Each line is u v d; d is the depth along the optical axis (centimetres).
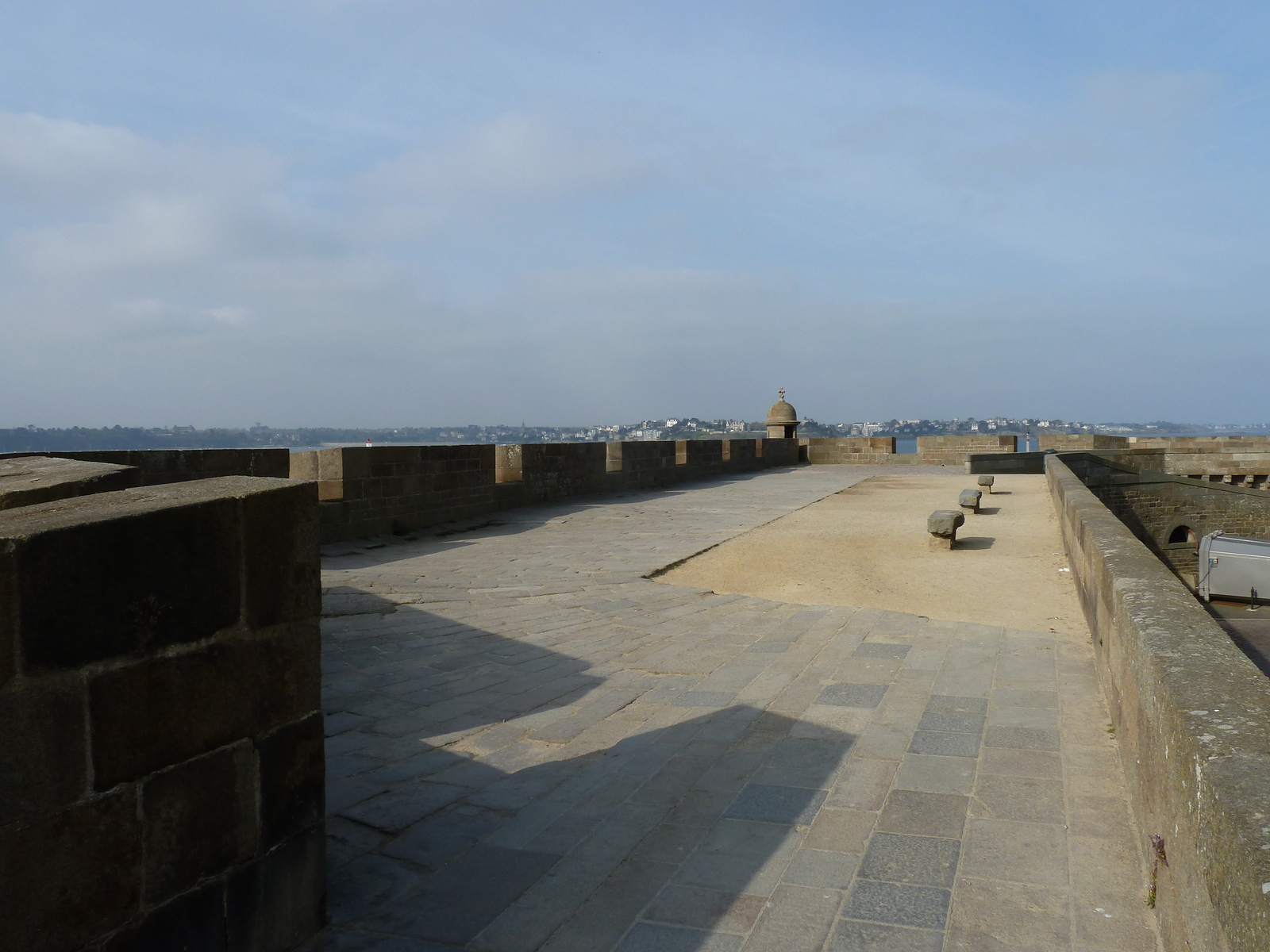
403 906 309
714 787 412
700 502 1897
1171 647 294
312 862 283
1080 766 414
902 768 423
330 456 1266
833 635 704
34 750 202
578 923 298
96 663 215
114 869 221
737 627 755
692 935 289
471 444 1588
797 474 2870
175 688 235
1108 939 275
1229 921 162
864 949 277
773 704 535
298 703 275
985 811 372
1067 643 655
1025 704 512
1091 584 616
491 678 611
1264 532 2986
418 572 1042
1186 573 2958
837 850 344
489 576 1021
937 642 670
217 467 1077
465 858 347
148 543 227
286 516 268
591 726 509
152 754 229
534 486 1820
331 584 942
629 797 405
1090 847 335
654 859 344
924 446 3438
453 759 460
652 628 763
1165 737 251
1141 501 2902
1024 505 1714
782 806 387
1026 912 293
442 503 1495
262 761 262
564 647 697
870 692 549
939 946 276
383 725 514
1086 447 3491
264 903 265
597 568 1073
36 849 203
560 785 422
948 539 1193
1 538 196
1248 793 173
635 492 2169
